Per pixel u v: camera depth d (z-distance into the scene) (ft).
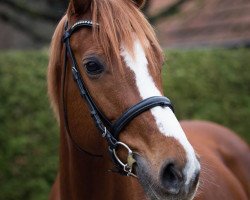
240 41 23.81
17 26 27.30
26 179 16.21
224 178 10.09
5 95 16.60
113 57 6.84
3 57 17.15
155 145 6.49
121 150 6.91
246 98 18.48
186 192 6.25
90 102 7.11
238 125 18.11
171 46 27.45
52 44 8.07
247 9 26.73
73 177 7.99
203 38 26.37
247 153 11.57
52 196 9.59
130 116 6.69
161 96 6.70
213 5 29.45
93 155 7.55
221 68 18.67
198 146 10.18
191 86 17.93
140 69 6.78
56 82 8.11
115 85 6.82
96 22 7.06
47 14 25.40
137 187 7.98
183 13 30.58
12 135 16.31
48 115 16.56
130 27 6.91
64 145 8.14
